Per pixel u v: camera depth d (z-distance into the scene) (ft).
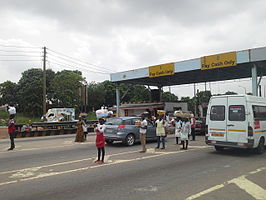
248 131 31.55
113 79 99.55
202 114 106.01
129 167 25.43
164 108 105.70
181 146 41.68
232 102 33.37
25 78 207.82
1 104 221.05
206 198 16.16
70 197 16.56
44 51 97.66
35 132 67.46
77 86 198.59
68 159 30.32
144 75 89.35
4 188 18.63
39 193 17.44
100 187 18.69
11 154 34.81
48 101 203.00
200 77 102.78
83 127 51.49
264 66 73.61
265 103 35.88
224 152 35.29
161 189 18.07
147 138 45.83
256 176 21.83
